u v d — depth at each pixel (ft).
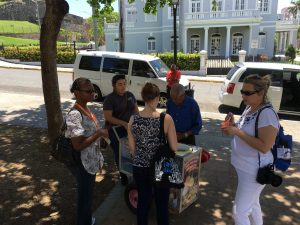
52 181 16.98
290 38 140.67
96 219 13.56
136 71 38.32
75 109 10.80
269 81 9.91
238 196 10.52
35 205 14.66
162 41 124.57
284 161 10.22
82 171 11.22
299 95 33.09
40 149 21.54
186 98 14.84
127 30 127.65
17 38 229.86
